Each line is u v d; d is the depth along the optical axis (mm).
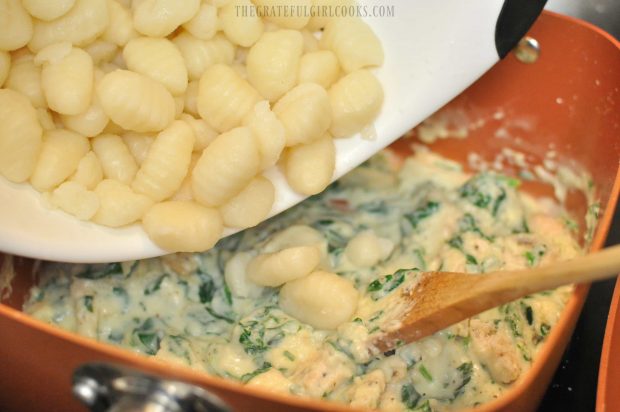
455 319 445
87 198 458
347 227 537
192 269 513
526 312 496
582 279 398
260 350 486
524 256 521
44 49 461
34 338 412
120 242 468
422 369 470
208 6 482
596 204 517
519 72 536
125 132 481
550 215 559
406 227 539
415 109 500
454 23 496
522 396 413
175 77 473
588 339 506
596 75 516
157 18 470
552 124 545
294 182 482
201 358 486
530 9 482
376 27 509
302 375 469
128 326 497
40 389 445
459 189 557
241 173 456
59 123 475
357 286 509
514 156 564
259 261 498
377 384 463
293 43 485
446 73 498
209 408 402
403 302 471
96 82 467
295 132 469
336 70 500
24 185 458
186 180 476
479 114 559
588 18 597
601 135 525
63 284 509
